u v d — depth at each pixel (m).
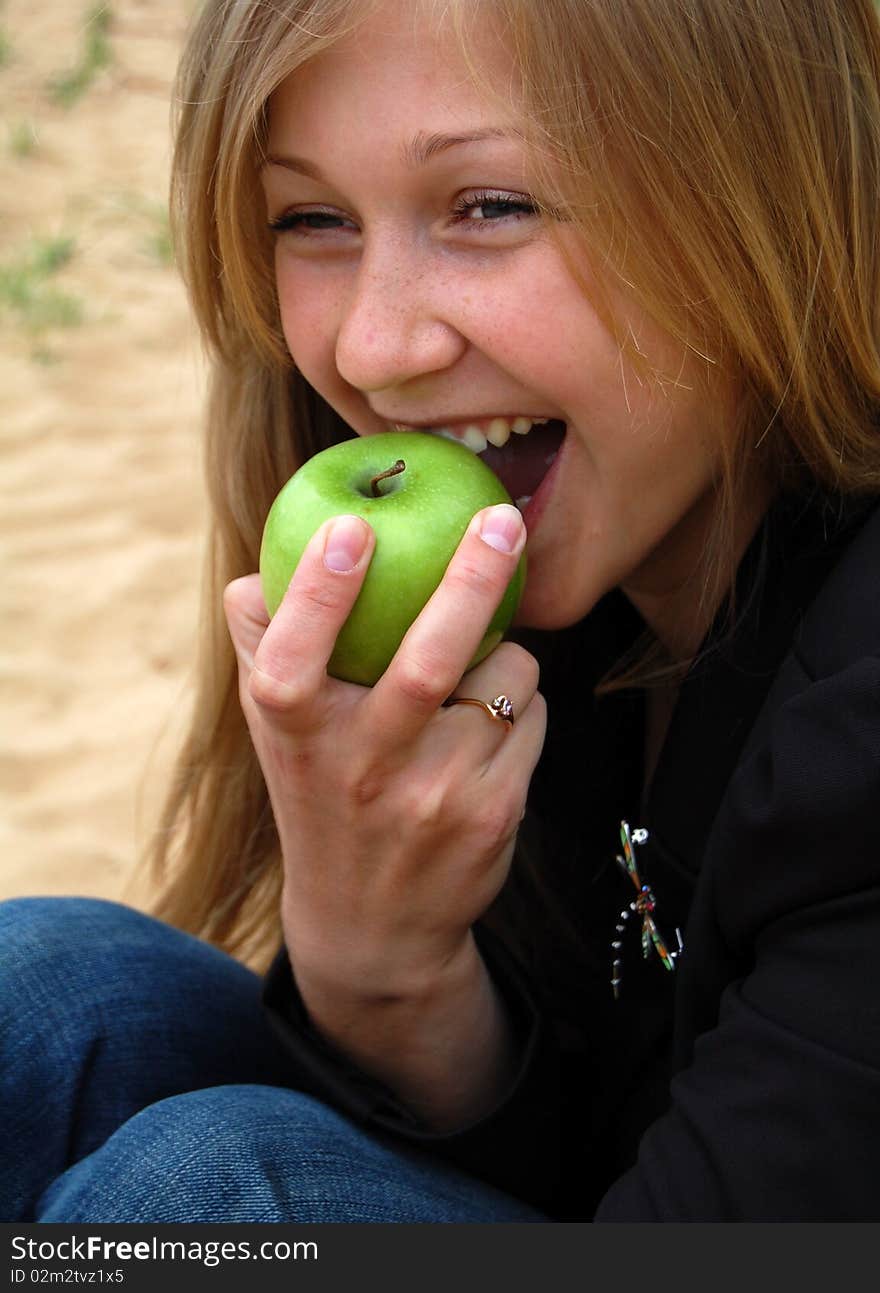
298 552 1.28
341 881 1.38
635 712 1.68
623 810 1.68
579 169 1.20
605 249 1.22
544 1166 1.51
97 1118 1.53
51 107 6.58
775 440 1.37
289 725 1.28
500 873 1.41
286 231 1.39
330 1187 1.28
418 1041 1.48
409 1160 1.43
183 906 2.01
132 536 4.01
